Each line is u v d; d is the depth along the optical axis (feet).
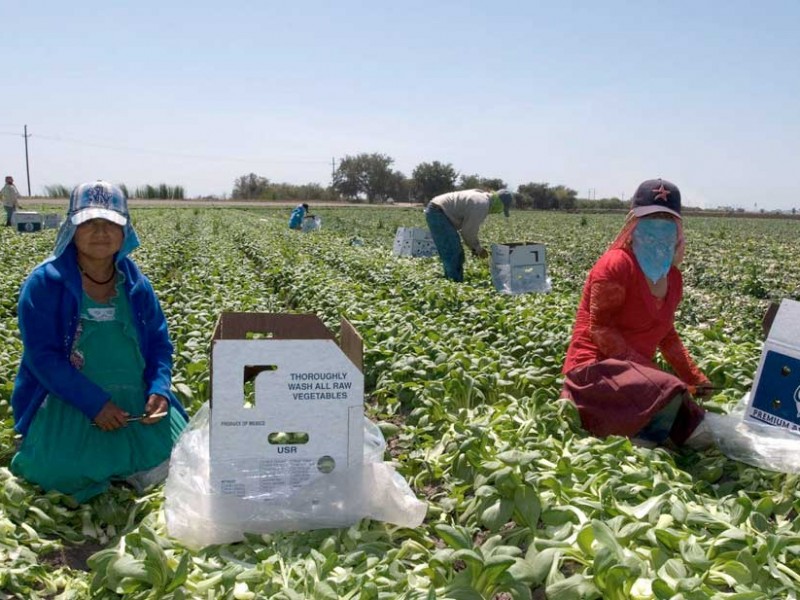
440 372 21.80
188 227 105.29
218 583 11.41
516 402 18.72
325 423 13.39
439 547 13.83
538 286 42.32
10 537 13.35
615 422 17.26
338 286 40.04
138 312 16.15
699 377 19.40
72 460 15.08
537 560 11.33
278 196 376.07
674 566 10.89
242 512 13.14
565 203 312.50
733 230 143.43
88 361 15.76
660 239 18.25
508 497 13.14
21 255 55.88
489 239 96.53
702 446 17.74
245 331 16.71
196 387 20.99
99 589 11.50
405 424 20.67
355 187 389.80
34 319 15.19
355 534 12.95
